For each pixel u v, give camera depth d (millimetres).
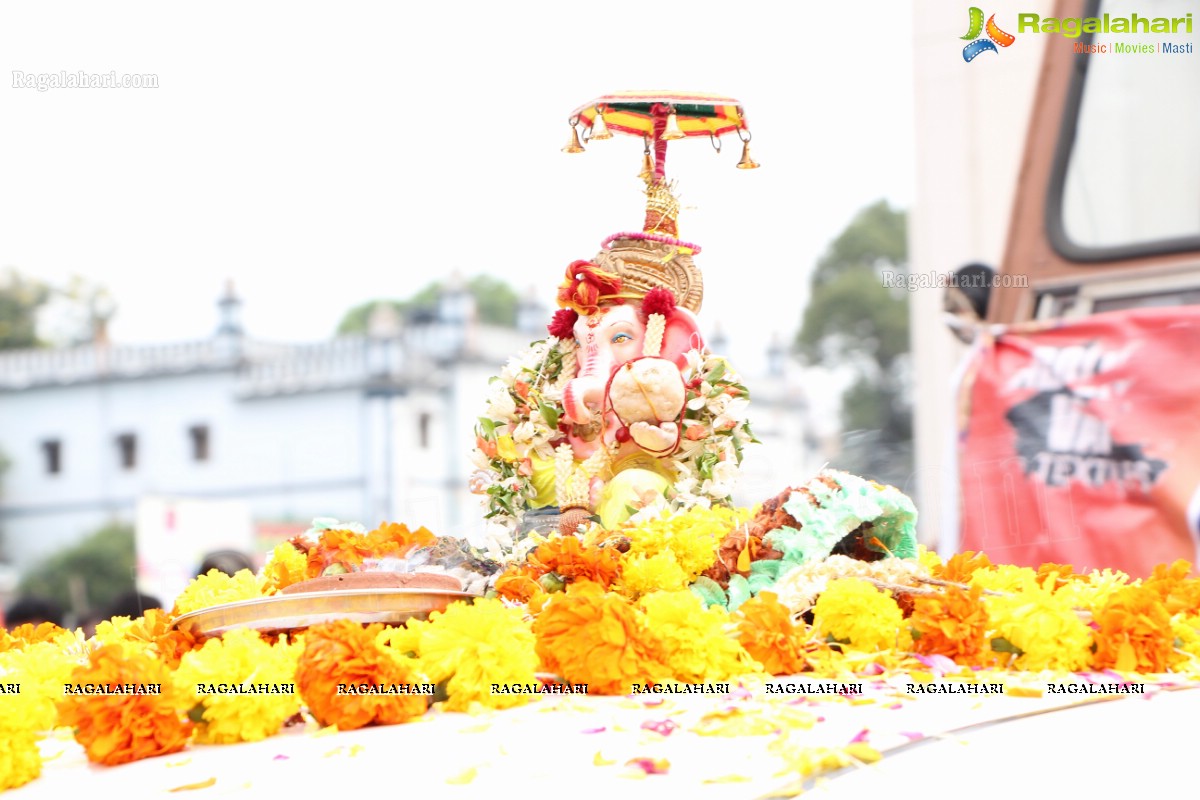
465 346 27812
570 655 2932
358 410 26656
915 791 2172
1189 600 3803
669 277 4301
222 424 28422
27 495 30141
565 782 2182
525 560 3844
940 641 3309
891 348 46250
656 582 3457
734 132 4781
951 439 7984
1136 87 9086
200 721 2666
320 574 3947
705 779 2188
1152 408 7238
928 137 10203
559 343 4316
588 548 3555
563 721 2631
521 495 4270
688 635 2998
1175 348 7285
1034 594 3387
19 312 33594
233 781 2287
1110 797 2174
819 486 3635
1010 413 7766
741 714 2635
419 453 26734
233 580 4109
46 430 30422
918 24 10328
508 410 4301
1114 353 7496
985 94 9969
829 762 2271
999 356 7980
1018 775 2270
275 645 2914
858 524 3658
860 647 3295
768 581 3590
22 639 4086
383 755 2402
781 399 38250
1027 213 8938
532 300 34938
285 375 27656
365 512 26062
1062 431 7520
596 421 4148
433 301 36531
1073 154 9047
